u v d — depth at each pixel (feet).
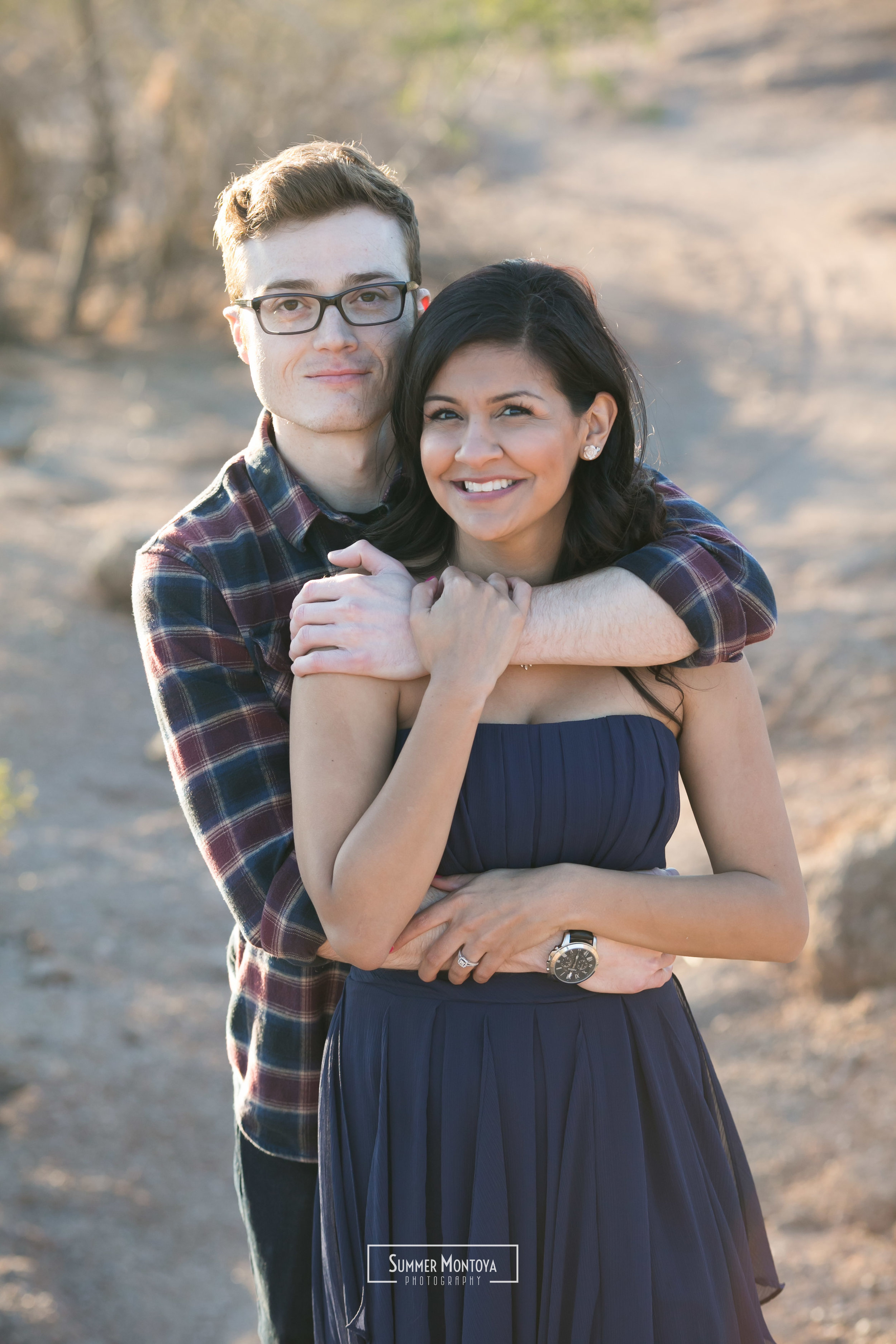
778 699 25.34
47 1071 15.29
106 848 21.74
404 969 6.16
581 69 90.58
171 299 72.18
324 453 6.75
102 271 74.64
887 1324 11.34
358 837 5.69
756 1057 15.24
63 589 33.55
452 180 102.42
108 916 19.34
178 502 42.45
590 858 6.08
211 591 6.56
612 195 108.37
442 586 6.02
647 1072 6.10
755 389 63.41
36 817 22.56
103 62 64.23
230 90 66.85
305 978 6.66
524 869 6.04
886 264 87.10
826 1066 14.70
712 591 5.91
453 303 5.83
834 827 19.92
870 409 57.98
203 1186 14.14
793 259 89.61
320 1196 6.32
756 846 6.24
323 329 6.47
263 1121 6.84
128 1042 16.21
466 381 5.81
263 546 6.71
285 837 6.35
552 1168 5.93
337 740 5.93
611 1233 5.92
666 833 6.20
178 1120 14.98
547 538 6.34
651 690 6.17
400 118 73.87
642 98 139.13
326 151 6.66
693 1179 6.11
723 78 142.82
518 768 5.99
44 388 58.44
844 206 102.12
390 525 6.48
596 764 6.00
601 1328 5.91
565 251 86.43
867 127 128.26
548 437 5.82
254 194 6.56
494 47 71.05
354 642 5.88
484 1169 5.87
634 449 6.22
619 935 5.91
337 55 65.98
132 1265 12.73
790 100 136.56
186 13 65.00
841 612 29.07
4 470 44.93
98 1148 14.25
